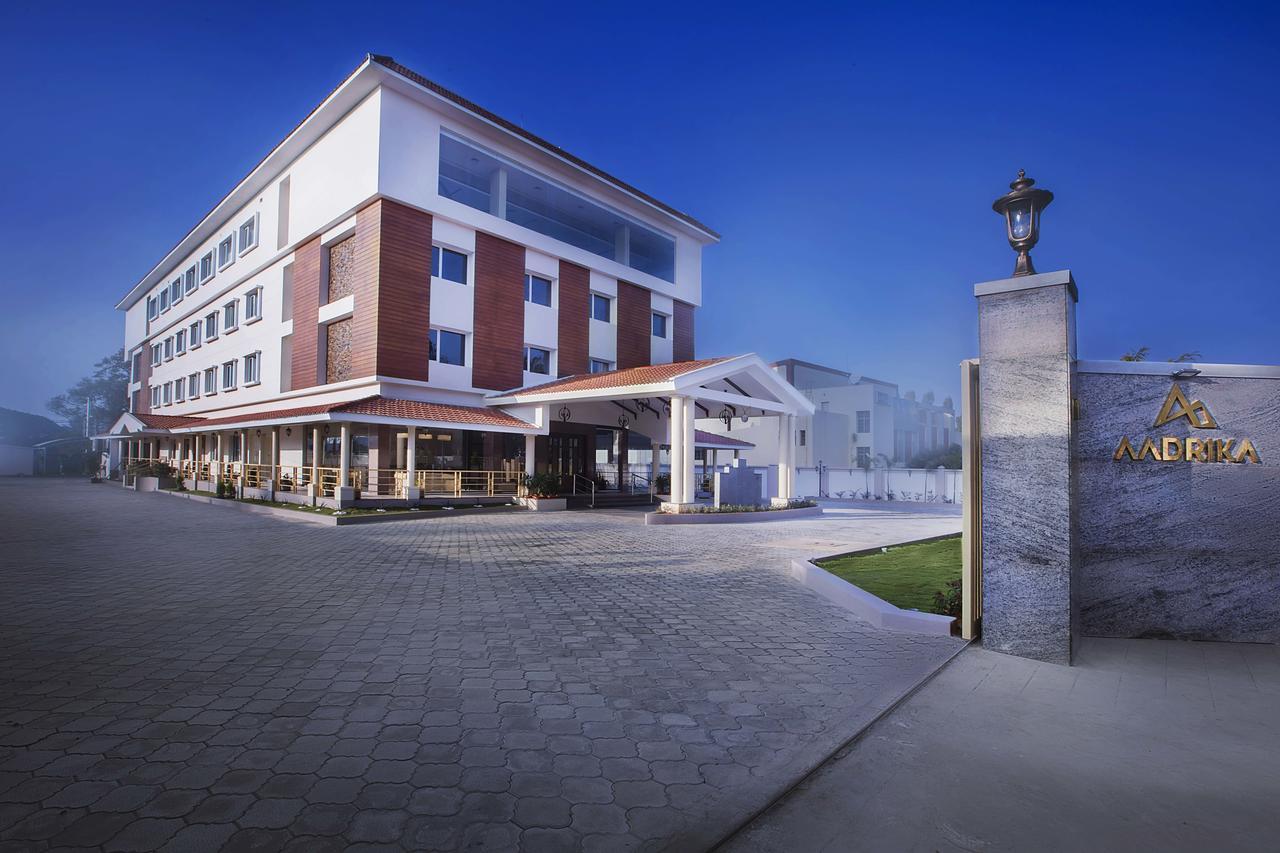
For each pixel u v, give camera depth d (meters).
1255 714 4.17
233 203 29.61
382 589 8.06
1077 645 5.72
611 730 3.83
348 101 21.95
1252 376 6.01
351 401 20.78
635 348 29.77
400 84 21.08
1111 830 2.82
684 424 18.78
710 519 17.95
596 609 7.06
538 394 21.91
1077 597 5.81
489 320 24.09
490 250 24.27
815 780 3.28
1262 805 3.04
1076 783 3.24
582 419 25.86
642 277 29.89
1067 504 5.25
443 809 2.93
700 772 3.31
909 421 46.62
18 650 5.32
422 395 22.14
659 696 4.40
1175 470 6.11
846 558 11.20
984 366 5.67
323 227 23.39
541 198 27.25
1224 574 5.98
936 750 3.62
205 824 2.77
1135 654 5.53
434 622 6.41
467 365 23.41
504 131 23.52
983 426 5.66
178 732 3.72
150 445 36.81
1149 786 3.21
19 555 10.61
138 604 7.08
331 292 23.97
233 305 30.55
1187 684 4.74
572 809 2.95
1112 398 6.27
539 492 22.12
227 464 28.41
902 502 31.36
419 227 22.09
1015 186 5.74
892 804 3.04
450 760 3.42
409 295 21.73
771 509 20.12
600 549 12.16
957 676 4.89
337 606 7.08
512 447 25.02
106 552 11.03
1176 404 6.14
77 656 5.16
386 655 5.27
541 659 5.22
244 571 9.24
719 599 7.65
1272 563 5.89
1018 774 3.34
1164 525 6.11
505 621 6.48
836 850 2.69
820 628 6.28
